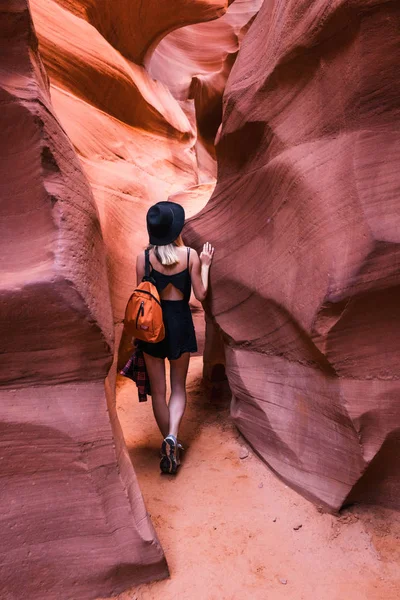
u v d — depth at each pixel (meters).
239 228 3.23
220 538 2.45
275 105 2.77
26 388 2.09
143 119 6.43
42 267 2.03
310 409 2.68
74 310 2.04
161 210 3.12
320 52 2.37
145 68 7.34
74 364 2.16
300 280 2.50
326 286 2.24
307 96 2.54
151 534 2.19
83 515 2.07
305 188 2.47
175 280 3.18
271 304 2.85
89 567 2.05
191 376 4.63
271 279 2.82
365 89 2.14
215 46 11.48
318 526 2.50
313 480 2.68
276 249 2.80
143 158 6.14
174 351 3.15
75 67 4.93
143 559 2.13
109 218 4.61
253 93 2.91
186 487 2.89
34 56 2.27
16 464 2.00
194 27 11.23
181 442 3.44
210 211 3.58
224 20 11.39
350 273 2.14
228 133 3.18
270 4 2.96
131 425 3.75
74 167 2.39
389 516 2.52
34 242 2.08
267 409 2.97
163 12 6.47
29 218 2.09
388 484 2.53
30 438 2.03
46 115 2.14
